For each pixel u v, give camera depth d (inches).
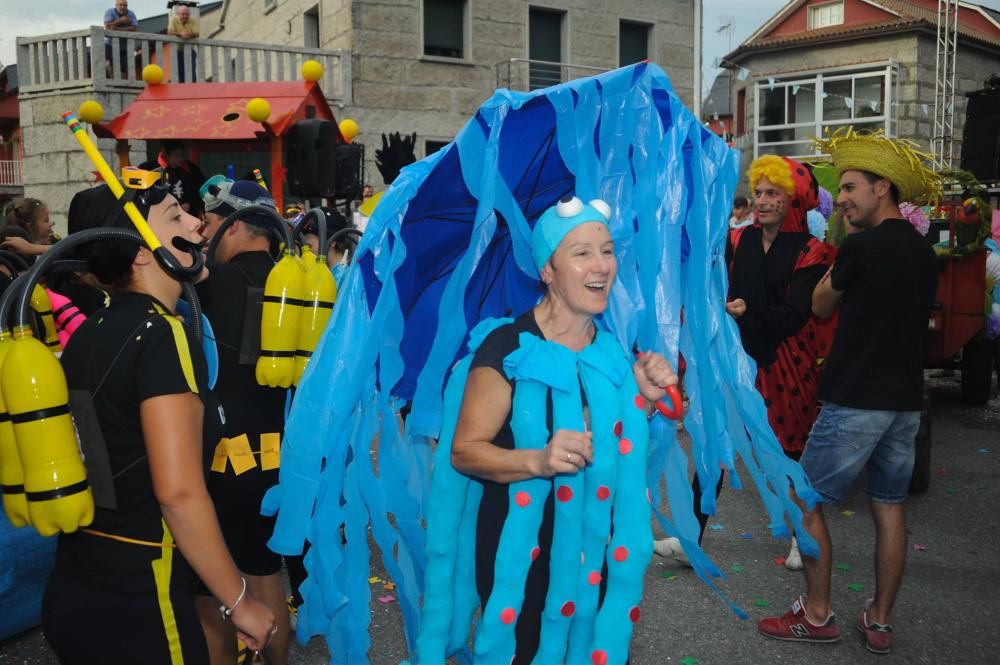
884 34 925.8
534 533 77.5
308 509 78.9
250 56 665.6
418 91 669.3
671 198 90.0
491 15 693.3
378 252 79.3
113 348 70.3
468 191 85.2
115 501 69.9
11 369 66.1
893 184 131.9
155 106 399.2
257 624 71.6
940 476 238.8
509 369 76.9
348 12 644.7
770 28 1018.1
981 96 523.5
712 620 149.5
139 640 70.0
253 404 109.5
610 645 80.1
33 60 602.2
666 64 783.1
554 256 78.2
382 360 83.1
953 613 151.6
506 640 77.5
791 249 144.3
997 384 365.7
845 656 136.2
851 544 186.1
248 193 118.9
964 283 290.7
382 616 151.9
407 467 87.7
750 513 207.6
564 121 84.0
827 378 133.1
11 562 134.6
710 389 91.2
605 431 77.4
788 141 999.6
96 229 73.4
